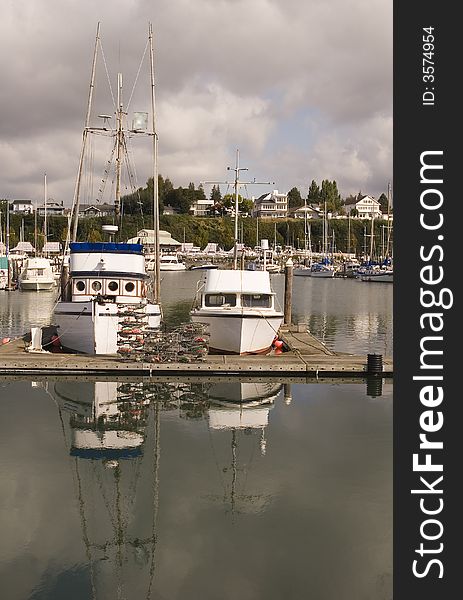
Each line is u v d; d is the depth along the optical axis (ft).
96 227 341.41
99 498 38.73
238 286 84.58
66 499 38.68
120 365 69.56
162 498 38.91
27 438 50.01
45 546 32.89
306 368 69.82
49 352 79.71
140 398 61.87
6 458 45.52
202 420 54.85
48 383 67.05
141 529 34.73
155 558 31.71
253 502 38.06
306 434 50.96
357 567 30.94
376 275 292.61
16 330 118.42
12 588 29.01
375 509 37.09
